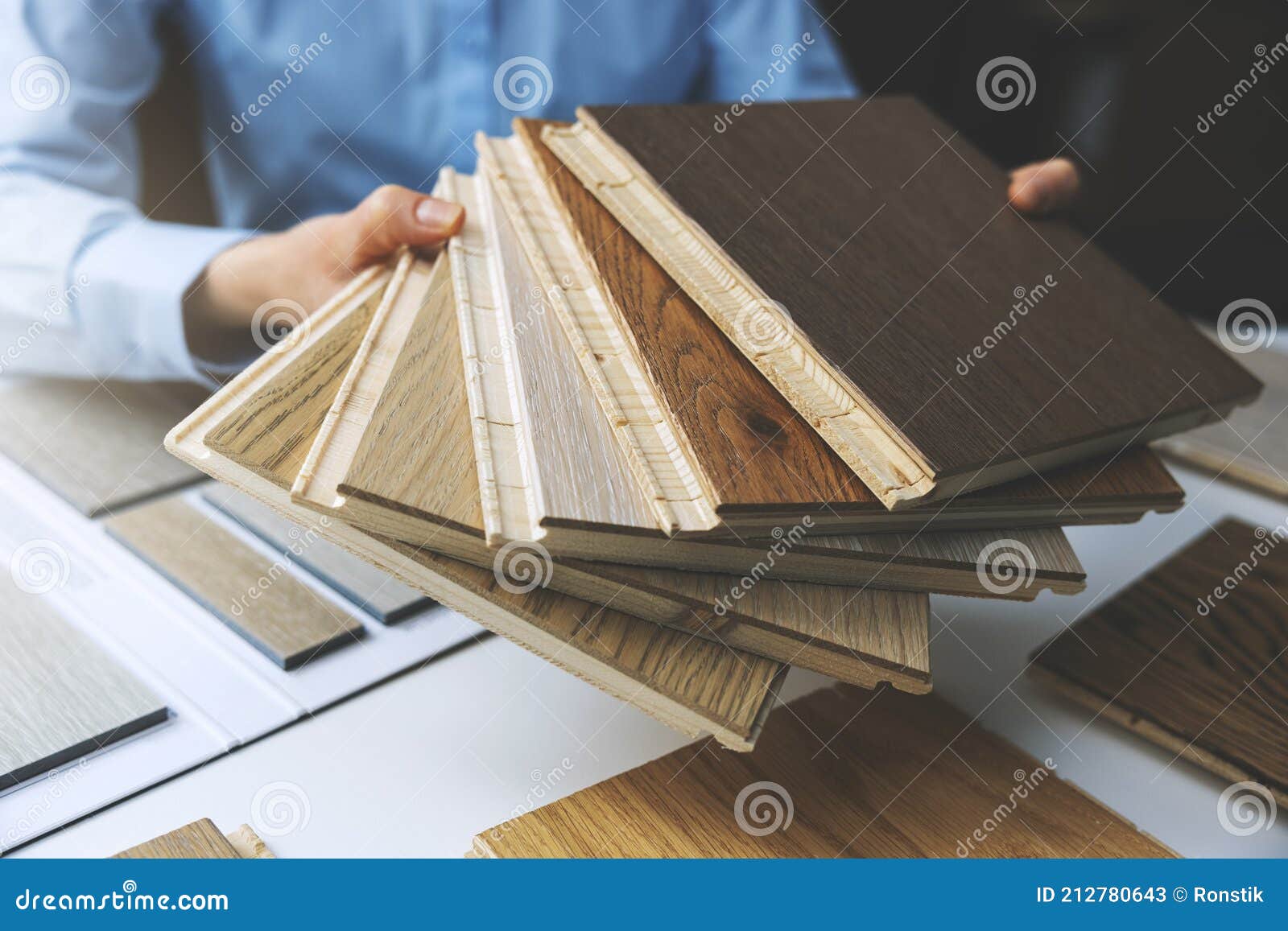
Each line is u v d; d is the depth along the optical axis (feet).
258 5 3.98
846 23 6.35
